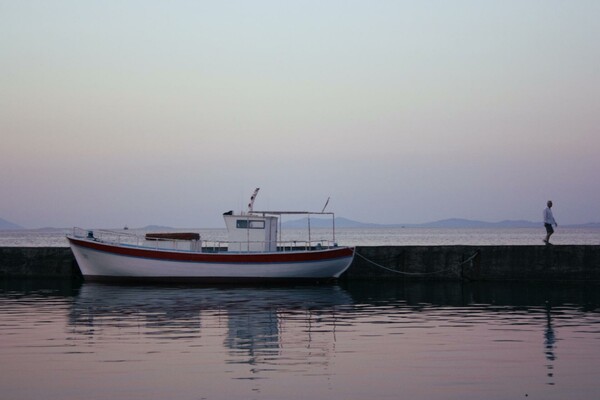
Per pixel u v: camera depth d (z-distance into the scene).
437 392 12.27
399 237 143.25
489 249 30.75
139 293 27.41
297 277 30.69
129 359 14.76
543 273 30.00
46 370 13.80
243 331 18.22
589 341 16.64
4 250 33.75
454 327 18.77
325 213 32.25
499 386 12.62
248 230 31.62
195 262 30.47
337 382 12.90
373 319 20.31
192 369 13.88
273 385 12.67
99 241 31.28
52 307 22.97
